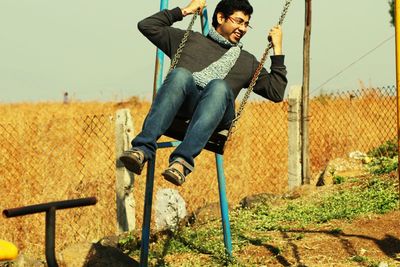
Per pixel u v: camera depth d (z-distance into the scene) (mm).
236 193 13156
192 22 6445
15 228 10305
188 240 9016
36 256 9695
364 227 8898
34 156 12664
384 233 8641
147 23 6812
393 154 13242
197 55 6734
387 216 9242
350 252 8117
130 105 27984
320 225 9211
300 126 12258
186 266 8070
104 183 11602
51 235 4062
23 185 11391
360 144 15711
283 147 14758
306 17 12281
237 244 8648
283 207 10469
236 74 6746
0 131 14812
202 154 13672
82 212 10812
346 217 9422
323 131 16141
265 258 8180
